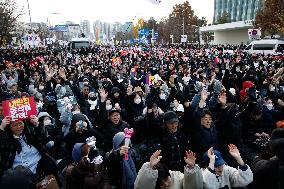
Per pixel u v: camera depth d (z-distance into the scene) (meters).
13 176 2.53
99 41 89.56
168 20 79.00
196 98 6.27
